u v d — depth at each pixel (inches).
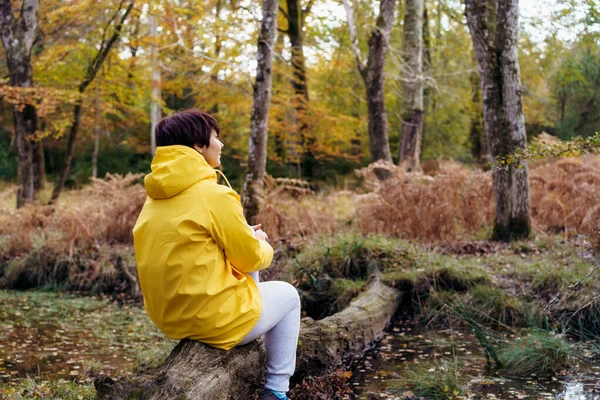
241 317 108.7
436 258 264.2
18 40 480.4
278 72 660.7
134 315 257.6
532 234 311.9
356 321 192.5
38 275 319.9
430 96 793.6
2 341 211.2
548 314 210.7
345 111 804.6
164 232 104.8
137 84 615.8
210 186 106.7
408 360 185.6
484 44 304.8
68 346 205.3
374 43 497.0
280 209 328.2
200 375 104.7
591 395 151.8
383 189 327.6
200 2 498.9
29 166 489.4
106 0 510.3
